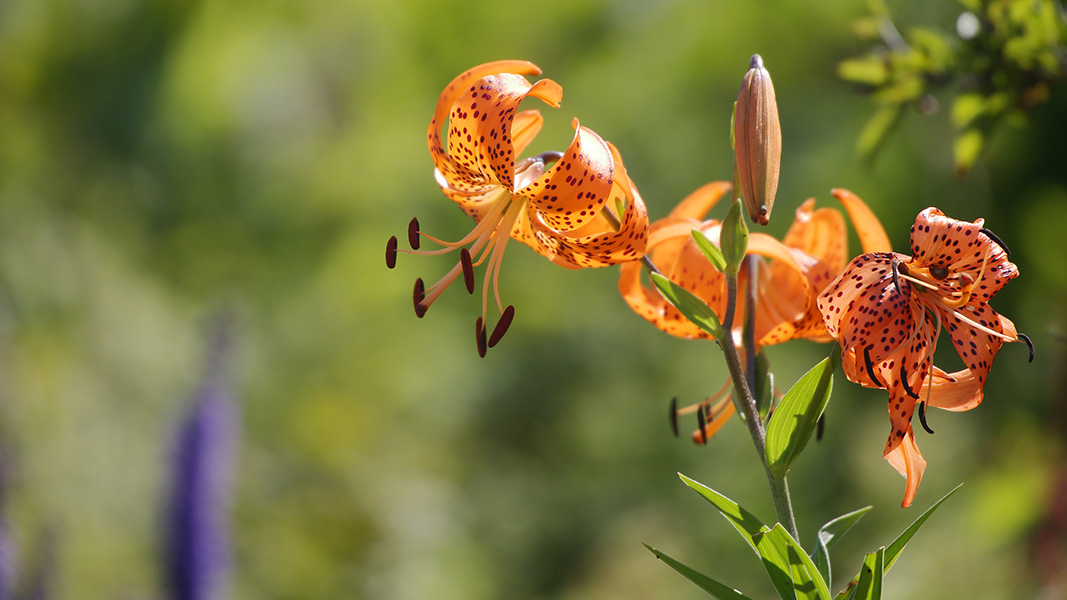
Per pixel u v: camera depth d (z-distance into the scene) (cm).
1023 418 577
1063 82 248
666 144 876
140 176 851
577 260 175
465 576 593
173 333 551
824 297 148
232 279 824
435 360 795
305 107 937
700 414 185
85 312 523
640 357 820
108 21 881
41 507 381
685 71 885
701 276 175
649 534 730
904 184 738
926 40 255
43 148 812
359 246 840
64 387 451
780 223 781
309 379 698
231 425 261
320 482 577
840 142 766
